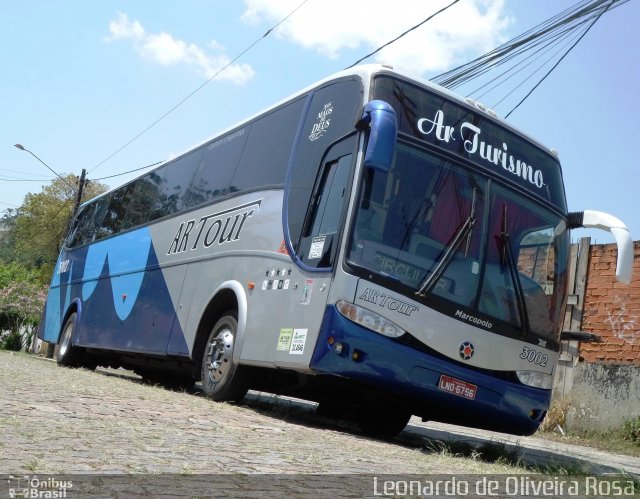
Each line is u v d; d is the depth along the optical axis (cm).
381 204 744
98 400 748
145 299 1254
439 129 796
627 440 1314
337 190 775
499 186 816
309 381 809
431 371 730
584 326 1466
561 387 1480
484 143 823
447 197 777
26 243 6675
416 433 1077
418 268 742
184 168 1298
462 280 760
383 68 802
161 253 1238
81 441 479
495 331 765
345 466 500
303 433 688
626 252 802
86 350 1616
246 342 868
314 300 752
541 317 806
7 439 460
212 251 1035
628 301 1406
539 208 842
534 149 872
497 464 687
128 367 1577
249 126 1092
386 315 718
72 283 1748
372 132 709
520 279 799
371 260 726
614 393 1383
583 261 1491
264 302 854
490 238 789
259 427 677
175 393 1018
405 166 762
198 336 1009
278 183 916
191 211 1175
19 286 3469
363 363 707
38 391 782
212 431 604
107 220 1636
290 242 834
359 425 952
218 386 919
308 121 901
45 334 1898
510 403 768
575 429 1410
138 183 1520
